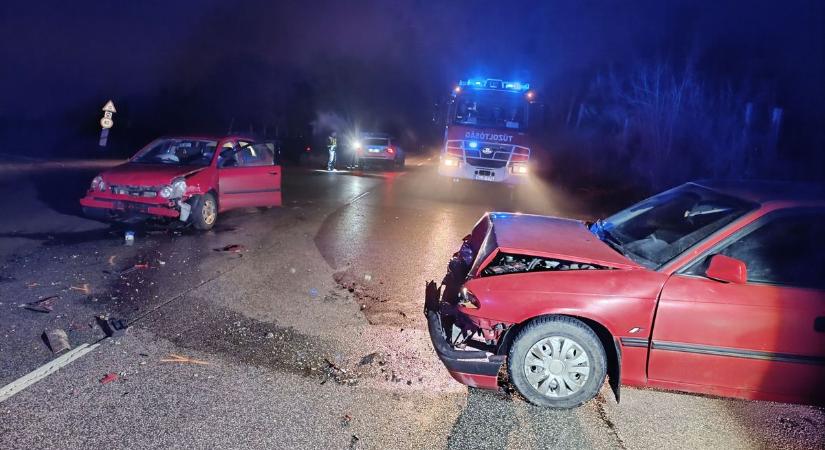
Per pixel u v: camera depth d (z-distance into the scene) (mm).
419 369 4359
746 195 4328
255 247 7969
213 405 3637
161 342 4559
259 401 3725
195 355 4355
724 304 3689
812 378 3705
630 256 4234
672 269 3816
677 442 3596
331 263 7340
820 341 3664
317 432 3408
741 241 3893
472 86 14695
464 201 14625
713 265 3586
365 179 19234
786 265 3799
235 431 3359
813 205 3924
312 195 14016
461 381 3879
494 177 14742
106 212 8602
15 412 3416
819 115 21750
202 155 9484
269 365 4258
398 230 9867
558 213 13969
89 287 5820
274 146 10992
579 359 3799
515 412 3805
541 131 15047
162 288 5918
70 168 18078
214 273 6562
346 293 6121
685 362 3760
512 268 4156
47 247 7363
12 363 4055
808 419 3994
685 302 3703
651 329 3734
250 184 9945
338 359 4434
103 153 27031
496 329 3887
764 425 3881
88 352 4301
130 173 8570
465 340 4055
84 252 7203
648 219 4906
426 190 16656
